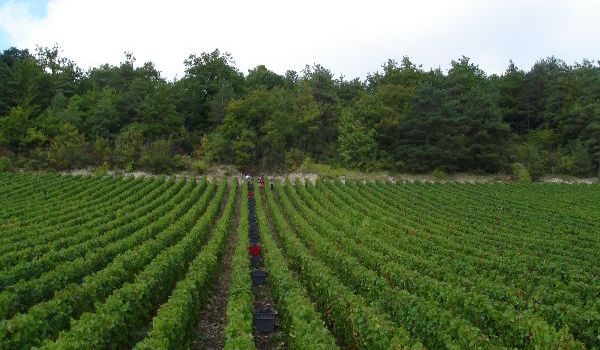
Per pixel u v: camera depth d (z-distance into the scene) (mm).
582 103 79688
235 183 55531
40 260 19812
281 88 86125
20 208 37219
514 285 18766
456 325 12336
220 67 89375
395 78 89688
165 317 12047
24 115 65438
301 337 11523
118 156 64875
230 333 11461
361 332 12539
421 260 21203
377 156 69938
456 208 45844
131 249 23344
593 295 17938
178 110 78812
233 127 70250
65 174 61000
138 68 95125
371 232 29922
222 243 26391
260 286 21391
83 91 89312
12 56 96125
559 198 53625
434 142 67938
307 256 21625
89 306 15102
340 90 87188
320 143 74312
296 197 46875
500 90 94750
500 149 69125
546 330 11930
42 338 12297
